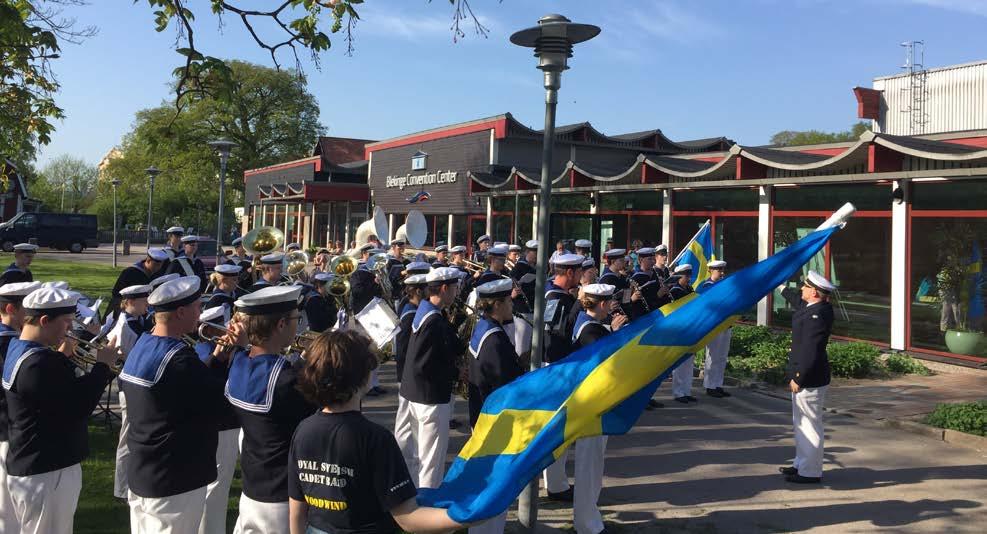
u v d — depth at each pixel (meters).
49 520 4.34
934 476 7.39
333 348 2.94
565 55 5.51
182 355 4.01
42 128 11.59
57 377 4.22
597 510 5.89
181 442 4.01
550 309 7.30
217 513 4.95
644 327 4.75
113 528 5.74
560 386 4.38
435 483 6.25
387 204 31.19
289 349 4.57
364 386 2.98
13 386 4.20
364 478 2.87
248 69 55.06
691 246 11.78
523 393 4.37
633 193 19.44
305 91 56.97
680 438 8.75
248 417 3.74
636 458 7.95
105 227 72.94
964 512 6.41
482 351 5.98
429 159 28.16
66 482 4.35
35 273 29.28
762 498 6.76
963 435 8.57
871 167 13.38
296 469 2.98
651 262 11.12
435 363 6.23
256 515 3.73
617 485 7.10
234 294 9.16
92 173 109.75
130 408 4.02
